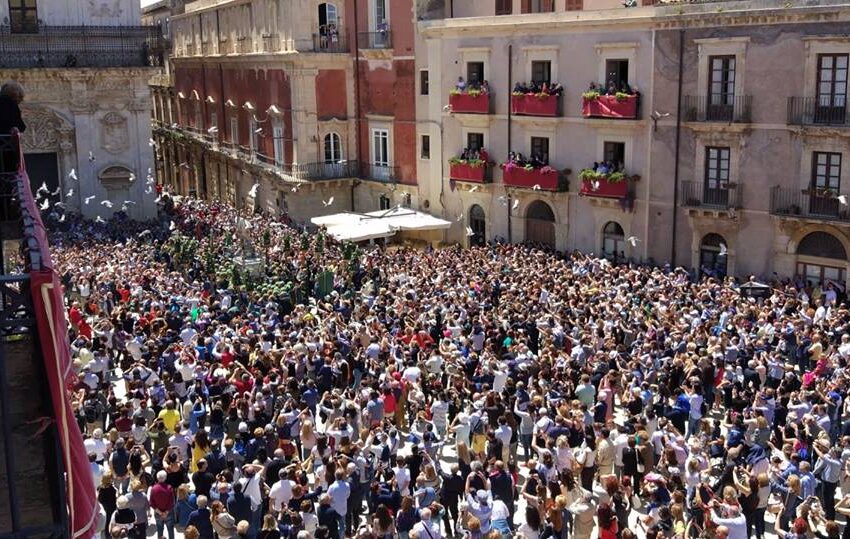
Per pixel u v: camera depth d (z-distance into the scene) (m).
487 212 44.69
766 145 33.62
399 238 48.09
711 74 34.97
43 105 48.66
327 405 19.39
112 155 50.72
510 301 27.56
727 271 35.50
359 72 52.69
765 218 34.03
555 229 41.81
